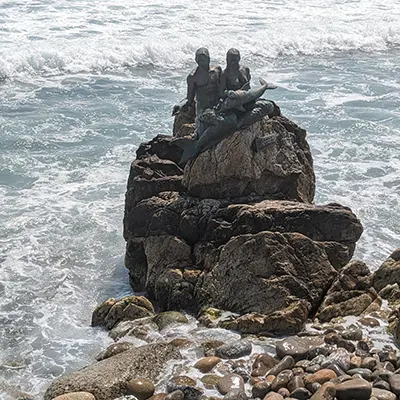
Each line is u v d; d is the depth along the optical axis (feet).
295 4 105.91
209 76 38.50
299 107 68.03
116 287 40.75
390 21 99.71
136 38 84.84
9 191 51.19
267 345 32.91
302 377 29.45
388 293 36.32
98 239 45.42
